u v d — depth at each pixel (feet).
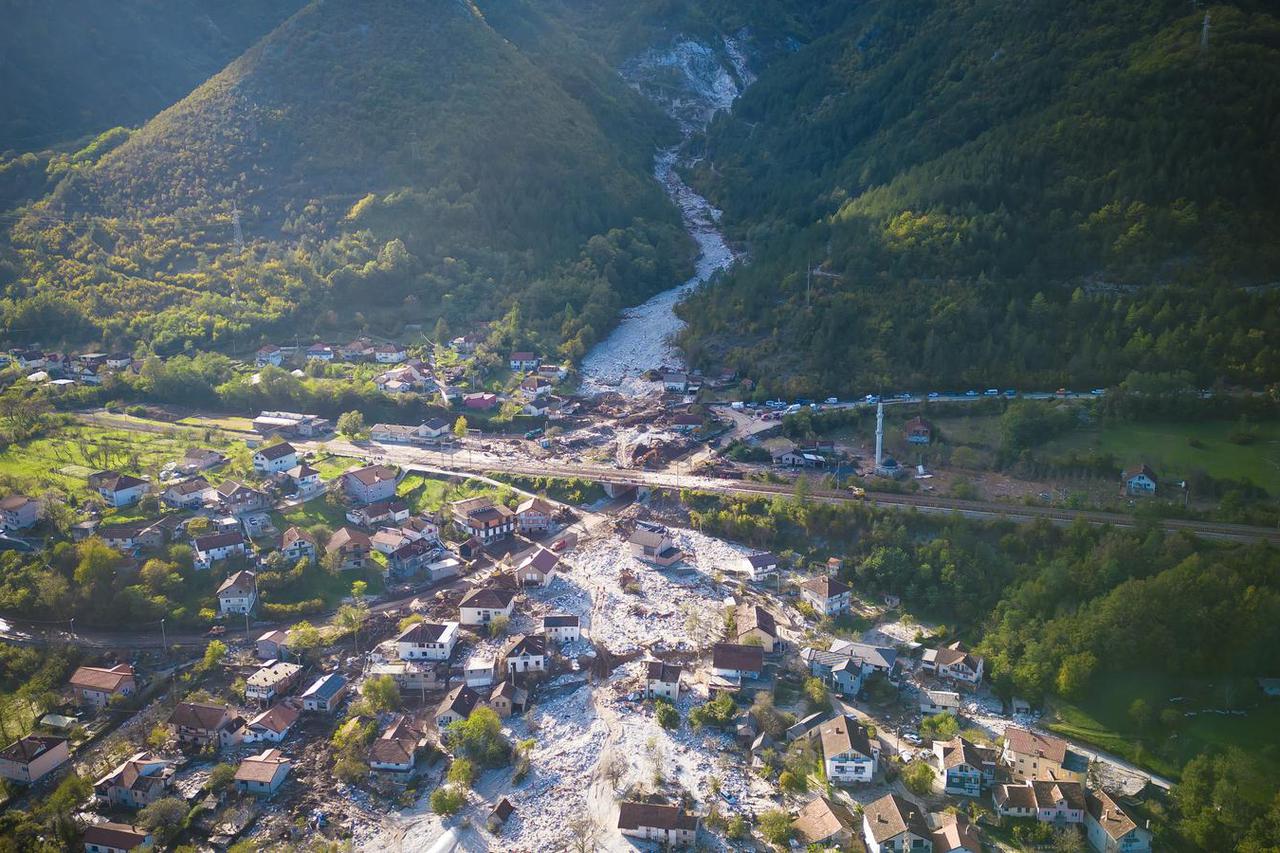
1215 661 580.30
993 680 595.06
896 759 525.34
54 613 630.74
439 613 650.84
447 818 479.82
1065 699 575.79
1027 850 470.39
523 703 563.07
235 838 465.47
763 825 472.85
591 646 620.49
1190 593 598.75
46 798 490.08
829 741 520.42
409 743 517.55
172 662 597.52
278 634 610.65
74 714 553.23
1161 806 495.82
